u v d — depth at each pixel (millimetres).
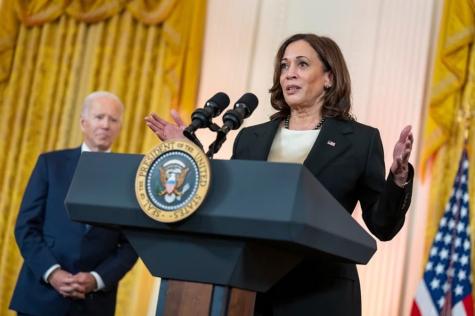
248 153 3926
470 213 8516
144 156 2812
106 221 2912
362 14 9586
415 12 9414
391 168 3350
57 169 6637
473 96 8805
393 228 3514
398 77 9281
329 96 3926
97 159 2988
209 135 9578
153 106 10180
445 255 8234
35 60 10633
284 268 3029
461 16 8984
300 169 2684
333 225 2902
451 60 8906
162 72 10234
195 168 2730
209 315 2795
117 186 2914
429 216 8695
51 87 10516
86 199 2932
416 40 9344
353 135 3789
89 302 6344
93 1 10516
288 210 2633
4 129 10492
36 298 6266
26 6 10664
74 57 10516
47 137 10445
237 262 2768
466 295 8070
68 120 10398
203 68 10086
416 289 8320
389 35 9430
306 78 3902
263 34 10000
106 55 10422
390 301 8805
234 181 2730
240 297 2857
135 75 10320
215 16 10180
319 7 9797
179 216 2711
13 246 10148
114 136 7055
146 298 9750
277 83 4125
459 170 8406
